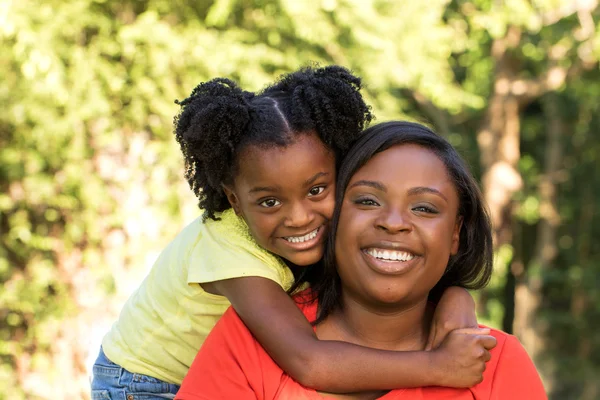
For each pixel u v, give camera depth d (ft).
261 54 21.59
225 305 8.06
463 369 6.86
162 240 21.25
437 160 7.14
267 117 7.42
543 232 38.27
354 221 7.06
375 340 7.43
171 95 21.33
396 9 24.95
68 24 20.06
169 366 8.49
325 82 7.45
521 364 7.30
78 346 21.34
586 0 27.37
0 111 20.62
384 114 22.45
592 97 36.96
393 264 6.95
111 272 21.01
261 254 7.73
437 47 26.03
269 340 7.14
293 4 21.84
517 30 31.78
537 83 33.04
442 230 7.03
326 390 6.98
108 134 20.72
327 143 7.41
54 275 21.76
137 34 20.48
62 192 21.50
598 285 39.52
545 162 40.73
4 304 21.50
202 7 23.12
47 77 18.85
